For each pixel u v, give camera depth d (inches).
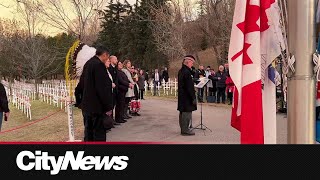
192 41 1244.5
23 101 687.7
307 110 79.5
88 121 243.1
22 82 1379.2
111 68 415.2
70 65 310.3
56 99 723.4
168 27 1212.5
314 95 79.7
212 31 1034.7
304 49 78.8
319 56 79.4
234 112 100.7
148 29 1971.0
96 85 231.9
